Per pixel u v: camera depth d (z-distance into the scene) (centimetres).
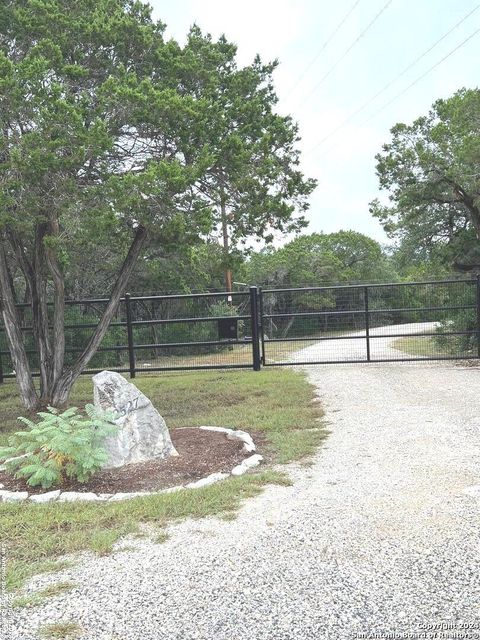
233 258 996
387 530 394
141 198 725
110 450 568
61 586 341
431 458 552
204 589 330
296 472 537
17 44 861
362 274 4553
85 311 1870
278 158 936
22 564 372
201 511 444
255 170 861
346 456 578
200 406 905
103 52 838
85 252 1544
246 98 962
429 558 352
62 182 726
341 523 410
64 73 748
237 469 544
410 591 317
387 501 447
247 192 873
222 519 431
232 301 2397
